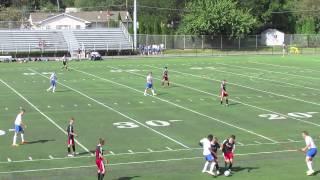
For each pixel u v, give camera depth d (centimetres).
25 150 4534
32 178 3719
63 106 6594
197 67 11300
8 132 5216
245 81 8956
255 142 4834
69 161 4178
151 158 4278
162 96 7356
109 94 7506
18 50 14600
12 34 14950
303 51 16662
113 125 5544
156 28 17088
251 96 7400
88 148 4600
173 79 9188
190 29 17062
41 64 12069
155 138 4975
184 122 5703
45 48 14825
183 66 11519
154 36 16388
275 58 13875
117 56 14825
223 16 16925
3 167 4003
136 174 3822
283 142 4841
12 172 3869
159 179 3691
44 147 4634
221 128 5422
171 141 4859
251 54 15538
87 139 4931
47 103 6806
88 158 4272
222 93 6744
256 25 18000
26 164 4091
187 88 8100
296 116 6038
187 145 4712
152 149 4572
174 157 4306
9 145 4706
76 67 11262
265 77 9519
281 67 11338
